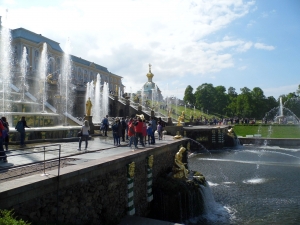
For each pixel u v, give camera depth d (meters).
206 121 77.19
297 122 77.88
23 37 79.00
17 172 9.50
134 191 14.24
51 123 28.09
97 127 32.81
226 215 16.45
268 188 21.77
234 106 116.62
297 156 38.38
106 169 11.44
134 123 18.73
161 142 23.08
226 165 31.33
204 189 18.16
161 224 12.07
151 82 119.06
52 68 88.75
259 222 15.31
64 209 8.95
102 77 124.06
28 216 7.55
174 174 18.27
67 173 8.98
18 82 47.69
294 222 15.20
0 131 11.62
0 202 6.69
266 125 64.69
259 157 37.72
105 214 11.35
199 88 133.00
